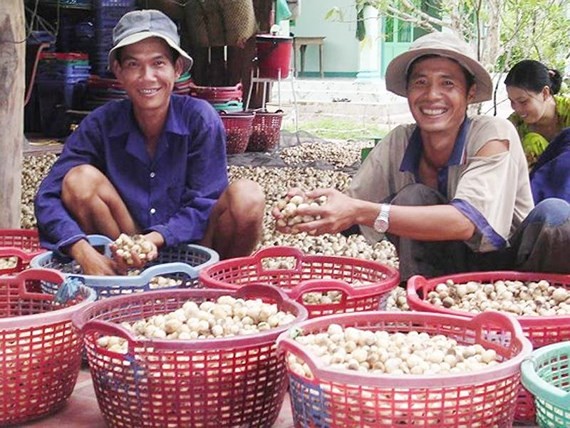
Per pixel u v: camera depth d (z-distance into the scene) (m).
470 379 1.93
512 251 3.13
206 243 3.51
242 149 8.95
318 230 2.85
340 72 16.31
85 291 2.66
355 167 8.13
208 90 8.90
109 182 3.43
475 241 2.98
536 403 2.03
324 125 13.17
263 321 2.48
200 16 9.47
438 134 3.07
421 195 3.10
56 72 9.45
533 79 4.23
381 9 8.20
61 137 9.59
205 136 3.48
